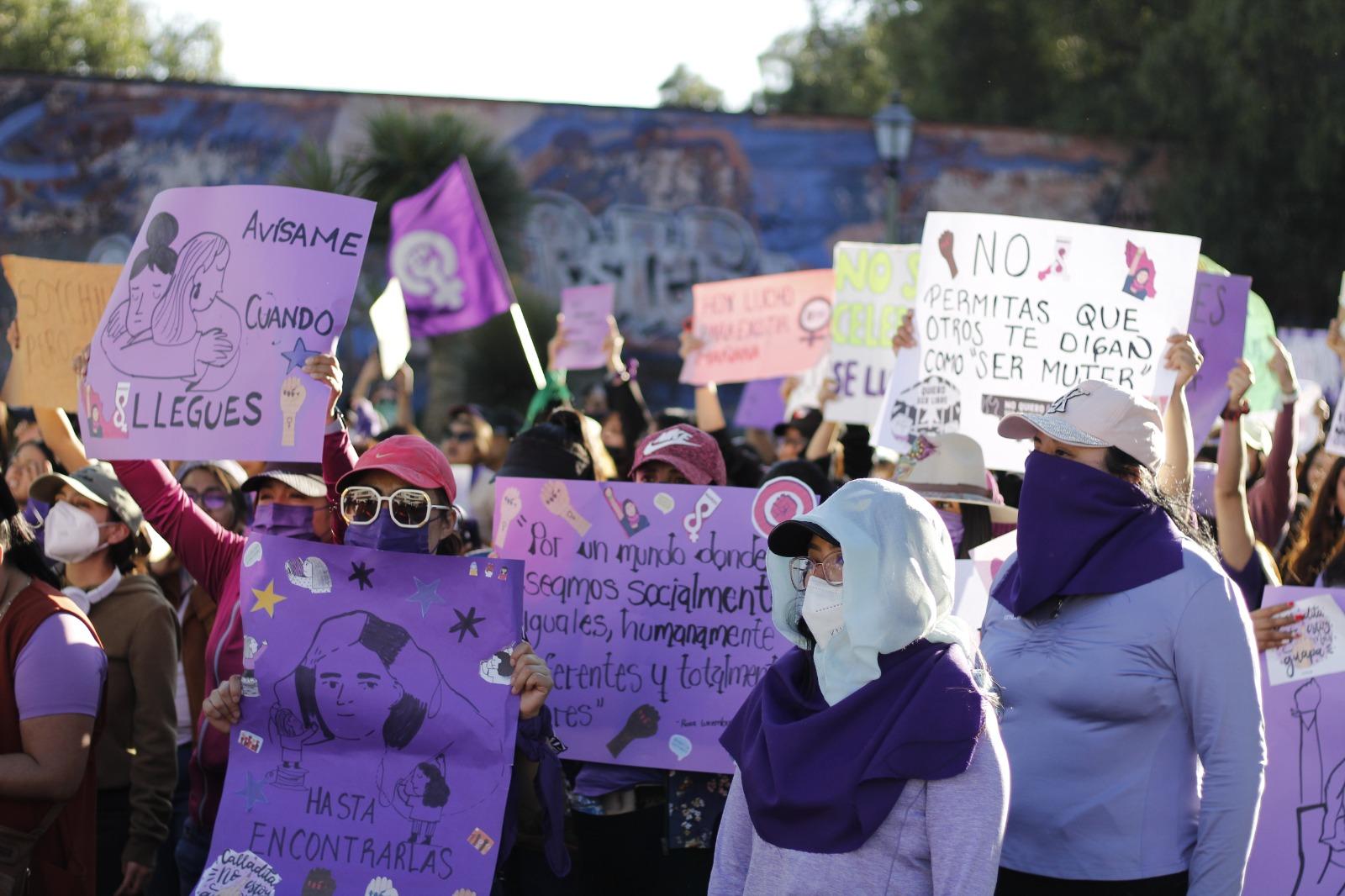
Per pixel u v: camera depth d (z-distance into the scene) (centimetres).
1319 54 2134
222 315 376
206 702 361
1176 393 447
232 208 379
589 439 552
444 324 767
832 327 729
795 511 438
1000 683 334
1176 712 318
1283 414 562
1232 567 475
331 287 374
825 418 729
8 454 820
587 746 444
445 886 344
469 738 349
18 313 575
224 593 409
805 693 297
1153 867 314
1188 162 2306
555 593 451
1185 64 2248
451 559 356
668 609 444
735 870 300
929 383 497
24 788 348
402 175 1972
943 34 2753
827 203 2319
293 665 356
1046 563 328
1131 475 334
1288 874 405
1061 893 319
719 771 434
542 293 2241
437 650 353
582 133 2295
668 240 2309
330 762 354
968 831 267
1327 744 405
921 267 500
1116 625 320
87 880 377
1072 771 320
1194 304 526
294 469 432
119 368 382
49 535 452
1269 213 2233
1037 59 2727
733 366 924
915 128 2311
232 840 353
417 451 372
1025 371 484
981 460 480
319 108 2194
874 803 272
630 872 448
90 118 2172
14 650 359
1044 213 2330
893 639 275
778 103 4059
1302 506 611
